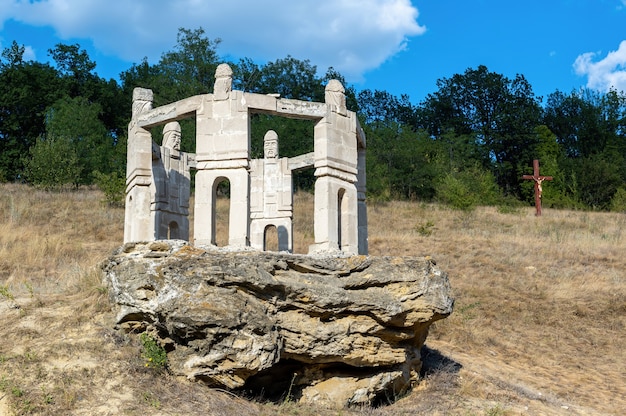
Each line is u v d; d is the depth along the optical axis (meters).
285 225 24.80
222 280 14.06
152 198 20.12
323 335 14.78
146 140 19.55
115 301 15.16
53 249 27.80
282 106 17.52
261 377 15.20
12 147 59.66
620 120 88.00
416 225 43.72
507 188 76.00
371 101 88.31
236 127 17.08
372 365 15.62
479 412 16.05
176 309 13.84
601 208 70.75
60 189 46.59
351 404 15.56
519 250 36.09
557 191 70.25
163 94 58.72
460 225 45.22
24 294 17.91
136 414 12.51
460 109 84.44
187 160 21.91
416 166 65.56
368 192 54.16
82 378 13.30
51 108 59.88
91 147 57.38
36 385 12.91
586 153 84.81
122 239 32.62
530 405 17.39
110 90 70.69
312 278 14.99
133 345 14.74
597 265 33.44
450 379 18.25
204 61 64.56
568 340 24.66
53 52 71.19
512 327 25.33
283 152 54.78
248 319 13.95
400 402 16.44
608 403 19.11
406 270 15.46
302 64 70.06
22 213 35.38
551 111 89.75
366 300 14.98
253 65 68.75
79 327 15.17
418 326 15.81
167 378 14.04
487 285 29.38
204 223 16.88
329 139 17.75
